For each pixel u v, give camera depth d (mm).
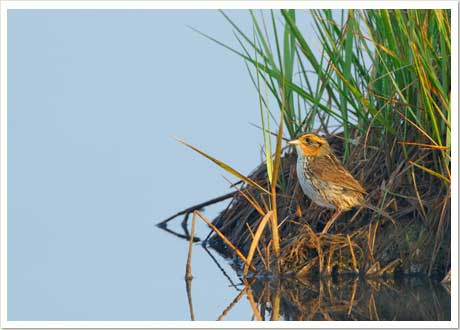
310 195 16375
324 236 15969
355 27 16953
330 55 16484
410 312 13914
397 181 16234
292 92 17422
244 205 18641
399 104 16422
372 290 14992
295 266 15820
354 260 15695
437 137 15555
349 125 17750
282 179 17547
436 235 15492
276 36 17078
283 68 17781
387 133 16516
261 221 16609
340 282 15453
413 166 15922
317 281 15555
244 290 15375
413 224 15938
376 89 16906
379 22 16500
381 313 13914
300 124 17422
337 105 17234
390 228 16031
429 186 16047
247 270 15852
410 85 16172
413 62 15750
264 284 15617
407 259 15594
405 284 15219
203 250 18078
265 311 14281
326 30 16594
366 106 16047
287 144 18078
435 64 16094
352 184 15961
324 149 16406
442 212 15375
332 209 16797
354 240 16000
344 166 17016
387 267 15570
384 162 16734
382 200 16156
